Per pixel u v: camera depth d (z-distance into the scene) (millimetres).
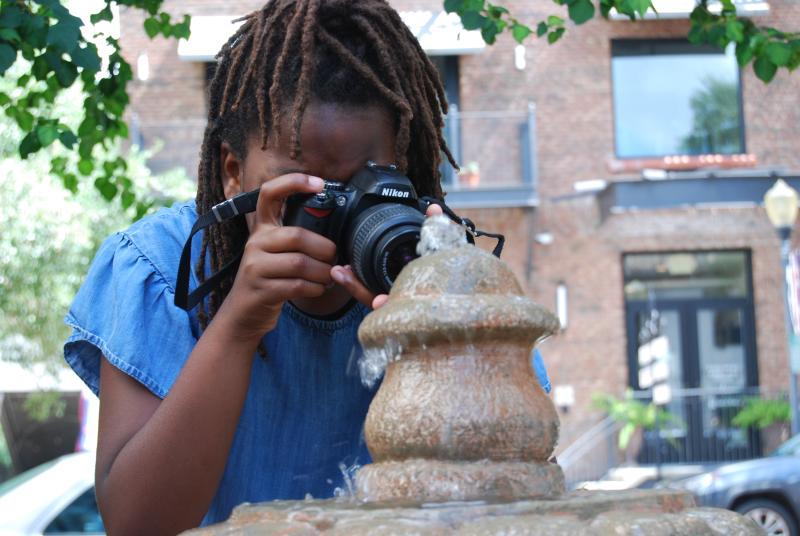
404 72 1588
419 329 989
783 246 11008
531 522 869
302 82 1432
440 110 1747
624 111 14344
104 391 1602
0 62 2779
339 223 1416
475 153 13711
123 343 1558
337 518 918
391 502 948
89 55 2861
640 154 14328
